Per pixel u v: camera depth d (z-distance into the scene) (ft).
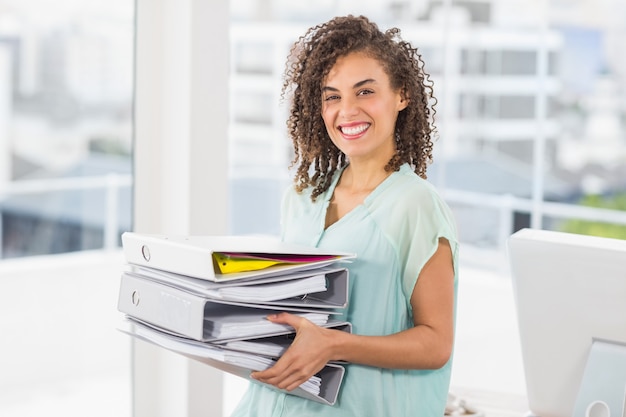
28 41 14.34
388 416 4.98
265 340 4.76
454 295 5.04
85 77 14.38
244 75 18.51
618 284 4.61
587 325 4.78
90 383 10.18
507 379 12.87
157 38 8.54
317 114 5.40
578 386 4.92
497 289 15.46
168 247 4.62
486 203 17.46
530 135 35.78
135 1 8.43
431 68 19.08
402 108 5.24
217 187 8.64
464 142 33.60
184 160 8.43
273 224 18.34
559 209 16.87
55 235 15.12
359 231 5.08
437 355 4.83
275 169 18.20
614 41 40.81
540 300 4.91
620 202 41.27
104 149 15.17
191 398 8.63
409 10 20.49
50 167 15.64
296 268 4.61
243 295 4.43
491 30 32.99
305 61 5.46
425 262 4.87
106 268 11.38
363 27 5.12
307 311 4.73
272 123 18.07
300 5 17.60
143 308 4.78
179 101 8.45
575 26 41.11
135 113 8.53
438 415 5.16
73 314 10.81
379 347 4.70
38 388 10.26
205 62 8.41
